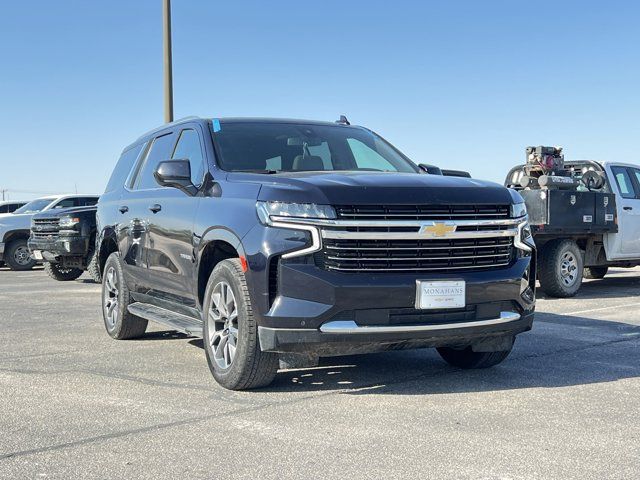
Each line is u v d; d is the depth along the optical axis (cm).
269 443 374
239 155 564
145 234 634
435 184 470
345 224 438
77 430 399
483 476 326
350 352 452
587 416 421
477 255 471
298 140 603
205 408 443
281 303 441
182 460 350
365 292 437
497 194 487
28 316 891
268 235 449
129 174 730
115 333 707
